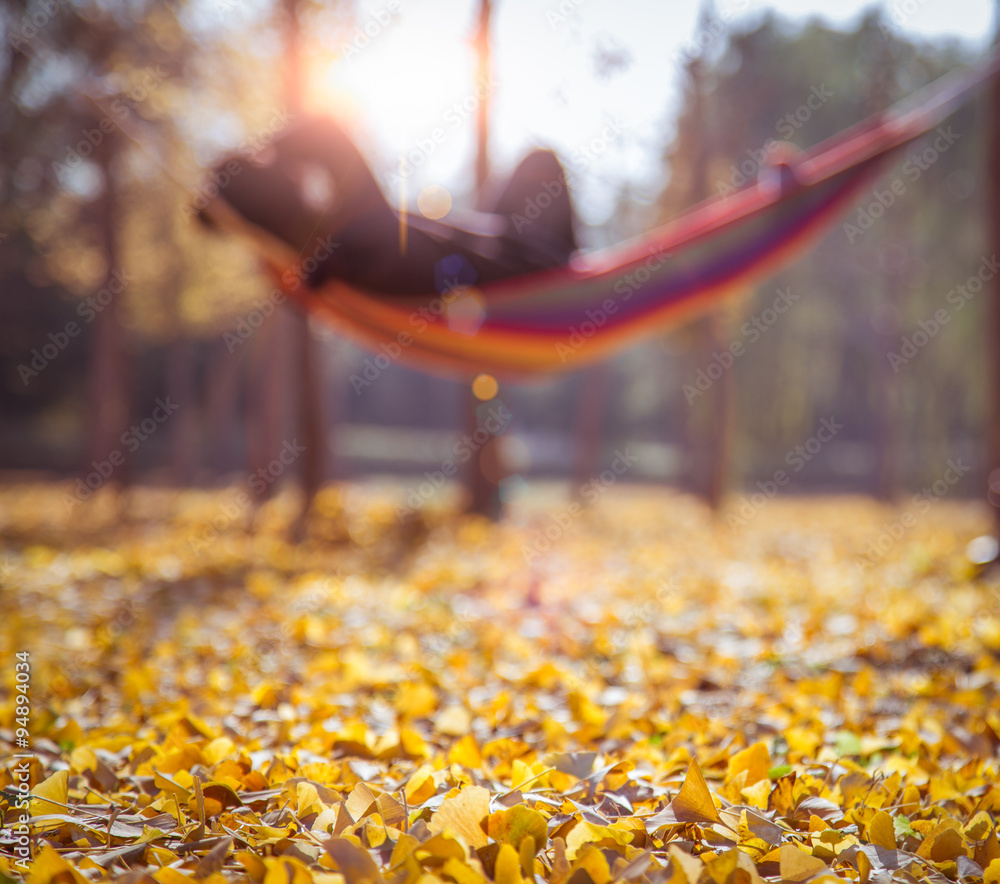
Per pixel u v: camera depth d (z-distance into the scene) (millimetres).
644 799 1958
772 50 14352
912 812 1906
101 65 9828
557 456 33625
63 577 6031
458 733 2607
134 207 12250
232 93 10008
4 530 9344
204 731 2416
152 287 13281
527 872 1461
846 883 1454
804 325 19578
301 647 3975
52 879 1408
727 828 1648
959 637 3984
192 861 1530
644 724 2625
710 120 12570
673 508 14711
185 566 6434
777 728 2619
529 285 4613
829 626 4406
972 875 1557
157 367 26703
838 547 8930
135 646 3859
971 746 2430
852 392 23703
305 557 6953
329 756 2322
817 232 5160
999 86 6363
